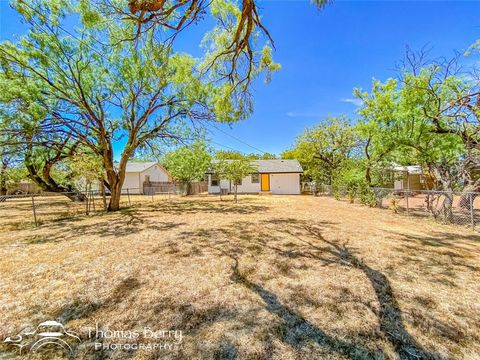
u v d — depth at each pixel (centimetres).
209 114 972
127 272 327
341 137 2050
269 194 2084
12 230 615
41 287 284
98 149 963
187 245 456
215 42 477
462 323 209
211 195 2022
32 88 710
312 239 497
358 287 278
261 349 179
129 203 1288
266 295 261
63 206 1249
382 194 1078
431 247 436
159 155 1252
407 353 175
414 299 250
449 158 796
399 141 822
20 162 1109
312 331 200
